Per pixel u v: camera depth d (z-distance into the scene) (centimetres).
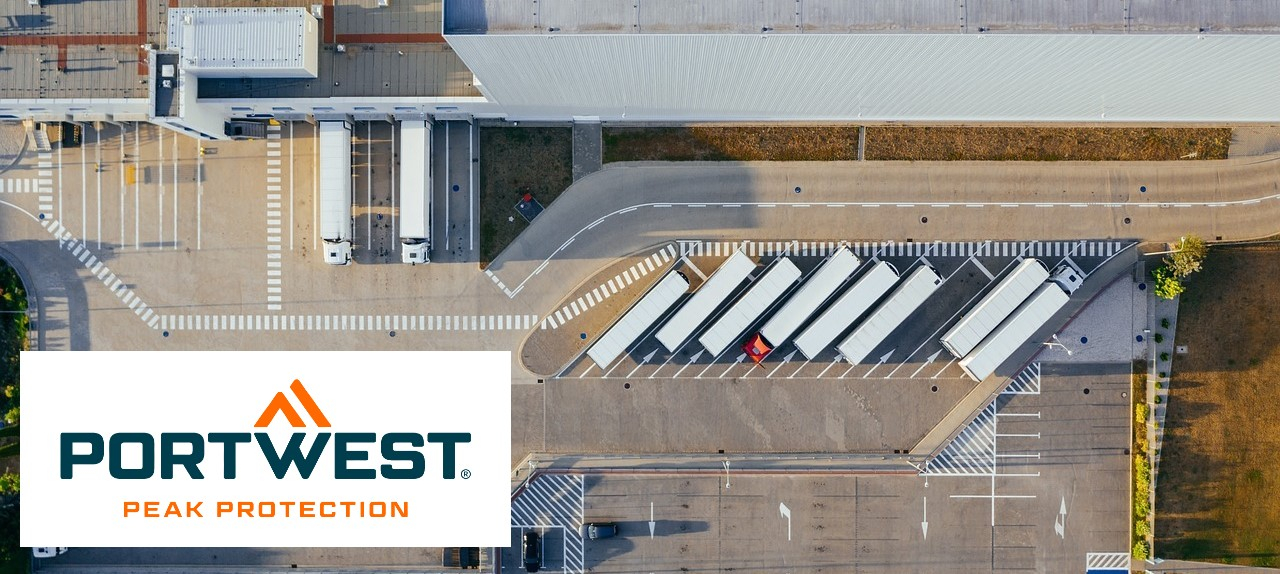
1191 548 4838
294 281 4822
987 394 4806
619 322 4638
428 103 4225
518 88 4078
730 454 4862
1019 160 4722
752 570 4894
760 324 4806
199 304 4831
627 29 3475
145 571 4850
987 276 4762
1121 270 4731
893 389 4834
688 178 4778
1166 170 4703
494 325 4850
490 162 4775
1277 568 4816
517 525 4875
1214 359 4766
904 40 3497
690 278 4825
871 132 4741
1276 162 4694
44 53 4222
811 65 3812
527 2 3478
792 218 4781
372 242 4803
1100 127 4700
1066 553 4862
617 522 4884
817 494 4862
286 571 4866
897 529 4866
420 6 4184
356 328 4841
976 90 4144
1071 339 4797
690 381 4850
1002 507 4859
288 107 4325
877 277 4566
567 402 4866
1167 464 4816
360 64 4200
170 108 4069
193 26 3984
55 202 4800
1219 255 4725
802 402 4847
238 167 4788
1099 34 3406
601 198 4794
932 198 4747
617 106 4438
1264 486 4806
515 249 4825
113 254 4819
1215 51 3556
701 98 4300
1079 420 4822
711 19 3469
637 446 4866
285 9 3991
